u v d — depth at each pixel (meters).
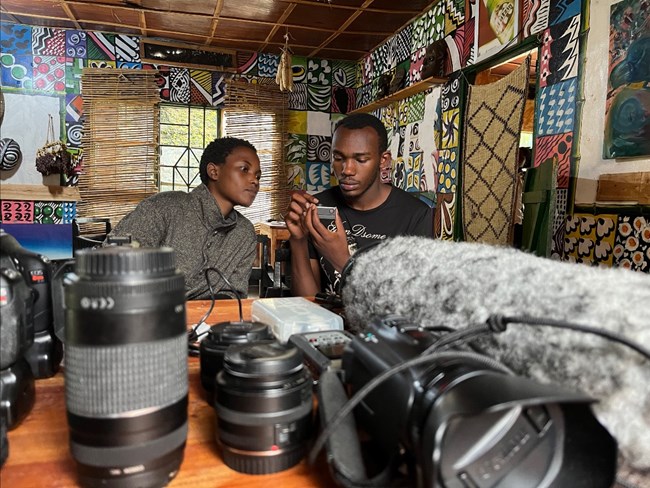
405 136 3.66
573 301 0.43
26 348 0.52
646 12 1.68
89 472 0.39
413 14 3.38
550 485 0.37
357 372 0.46
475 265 0.56
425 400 0.36
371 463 0.43
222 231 1.60
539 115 2.24
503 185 2.45
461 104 2.88
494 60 2.61
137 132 4.00
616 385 0.39
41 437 0.49
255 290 3.97
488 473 0.36
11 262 0.57
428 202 3.31
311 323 0.72
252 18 3.48
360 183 1.51
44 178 3.77
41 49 3.80
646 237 1.69
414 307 0.59
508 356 0.46
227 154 1.64
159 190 4.14
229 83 4.26
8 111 3.75
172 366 0.40
